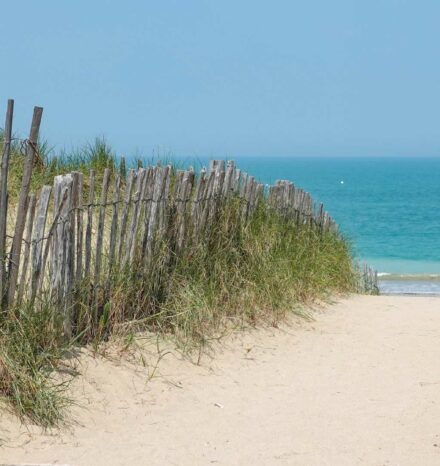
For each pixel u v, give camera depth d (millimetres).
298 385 8898
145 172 9664
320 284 13633
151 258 9883
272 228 12578
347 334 11328
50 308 7996
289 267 12539
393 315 12883
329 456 6777
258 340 10453
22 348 7406
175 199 10398
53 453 6520
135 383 8258
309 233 14859
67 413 7246
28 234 7875
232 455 6758
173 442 6996
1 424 6770
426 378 9289
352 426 7562
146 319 9430
